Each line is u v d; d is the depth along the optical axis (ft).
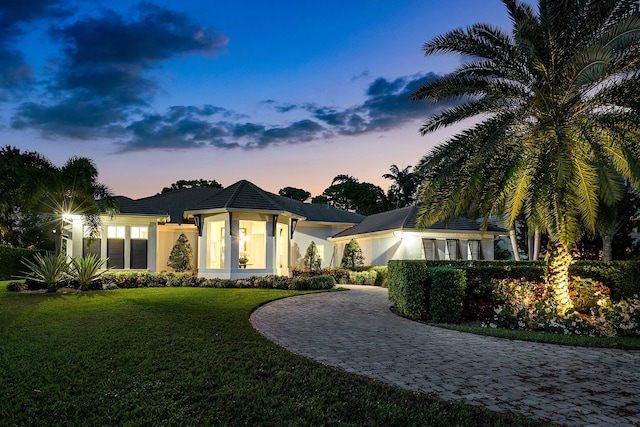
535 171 34.04
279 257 72.18
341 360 22.44
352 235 92.27
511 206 42.06
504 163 36.29
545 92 34.96
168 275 63.93
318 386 17.71
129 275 61.62
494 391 17.54
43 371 18.97
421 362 22.18
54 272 52.11
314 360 21.99
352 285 74.74
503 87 35.94
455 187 35.78
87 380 17.85
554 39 32.86
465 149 33.96
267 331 30.19
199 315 34.04
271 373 19.47
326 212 108.58
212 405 15.43
